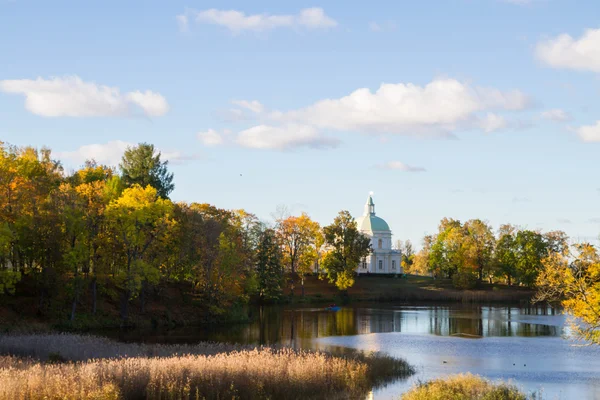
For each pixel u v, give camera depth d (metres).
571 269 38.88
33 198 71.81
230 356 40.34
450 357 54.97
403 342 65.38
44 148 102.00
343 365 41.47
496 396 36.22
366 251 145.12
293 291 137.62
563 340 67.50
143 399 32.31
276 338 67.31
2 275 63.94
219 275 86.56
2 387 28.69
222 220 106.25
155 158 114.31
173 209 87.88
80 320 71.81
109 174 108.06
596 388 42.06
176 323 80.06
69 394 28.98
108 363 37.03
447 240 160.88
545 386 42.62
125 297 76.94
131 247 75.88
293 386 35.91
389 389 39.84
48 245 69.25
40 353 45.44
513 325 84.19
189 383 32.88
